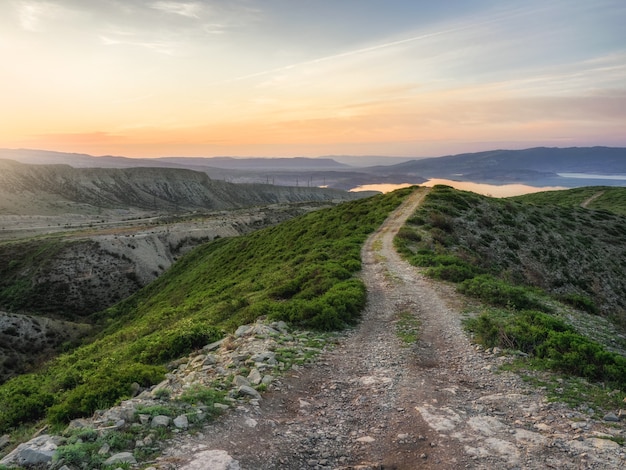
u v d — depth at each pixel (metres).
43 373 22.94
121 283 95.38
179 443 5.87
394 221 37.59
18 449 5.63
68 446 5.41
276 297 18.77
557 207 54.44
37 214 186.12
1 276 91.25
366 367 10.28
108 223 159.12
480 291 17.73
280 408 7.72
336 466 5.82
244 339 12.02
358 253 27.23
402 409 7.77
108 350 21.84
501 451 6.20
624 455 5.98
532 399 8.19
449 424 7.11
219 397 7.62
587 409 7.68
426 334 13.12
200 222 154.12
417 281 20.67
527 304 16.56
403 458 6.09
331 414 7.59
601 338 14.03
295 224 48.84
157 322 24.06
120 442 5.72
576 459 5.93
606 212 57.03
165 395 7.65
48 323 57.94
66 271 92.06
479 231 36.84
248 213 188.50
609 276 37.84
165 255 113.44
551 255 37.06
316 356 10.94
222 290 29.41
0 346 51.25
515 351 11.08
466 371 10.02
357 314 15.43
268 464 5.63
